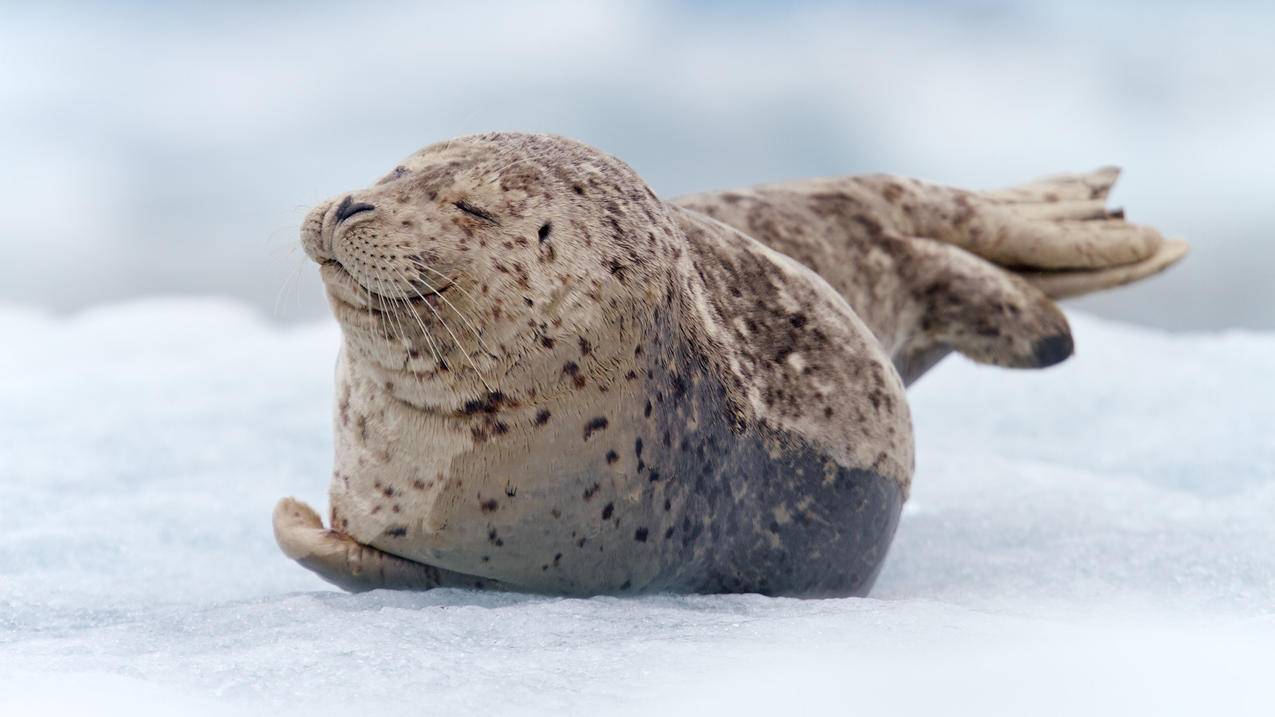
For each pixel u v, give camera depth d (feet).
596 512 47.55
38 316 121.19
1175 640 38.93
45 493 69.67
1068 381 94.07
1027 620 42.24
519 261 45.91
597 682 35.99
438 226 45.44
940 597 53.31
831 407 52.65
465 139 49.32
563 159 48.49
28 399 88.99
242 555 62.85
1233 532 60.08
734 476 49.78
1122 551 58.18
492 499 47.06
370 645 39.96
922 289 71.67
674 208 55.21
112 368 98.94
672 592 50.55
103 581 55.72
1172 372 94.12
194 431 82.12
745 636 40.55
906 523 67.15
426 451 47.26
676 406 48.08
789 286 55.11
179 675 37.17
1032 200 78.43
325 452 79.82
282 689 35.96
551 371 46.16
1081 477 74.90
